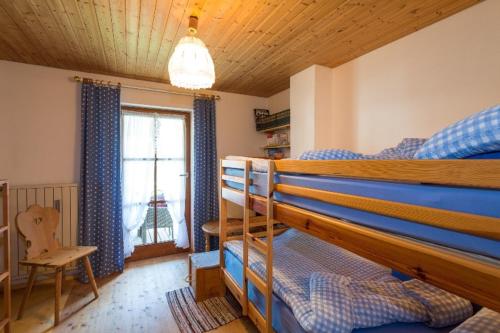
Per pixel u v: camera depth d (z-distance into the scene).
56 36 2.06
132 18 1.81
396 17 1.80
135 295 2.37
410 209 0.72
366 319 1.11
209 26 1.92
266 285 1.48
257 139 3.82
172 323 1.97
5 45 2.21
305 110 2.76
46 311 2.10
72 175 2.77
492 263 0.56
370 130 2.35
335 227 1.01
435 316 1.13
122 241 2.88
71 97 2.77
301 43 2.20
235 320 2.00
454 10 1.73
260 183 1.64
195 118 3.31
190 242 3.52
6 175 2.51
